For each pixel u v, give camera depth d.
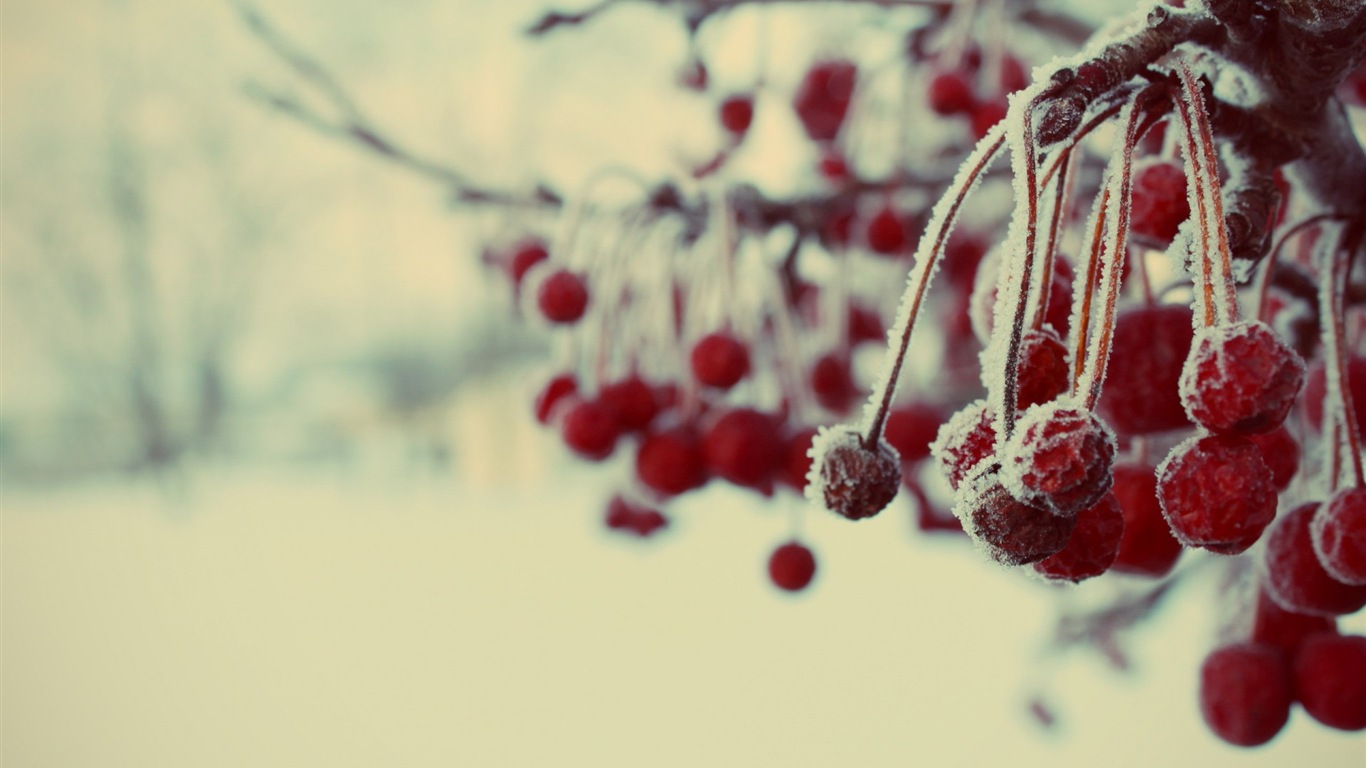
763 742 0.96
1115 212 0.22
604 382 0.37
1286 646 0.28
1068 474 0.21
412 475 2.00
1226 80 0.25
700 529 1.54
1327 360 0.26
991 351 0.24
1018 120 0.22
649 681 1.11
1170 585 0.54
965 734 0.92
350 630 1.36
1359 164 0.25
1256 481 0.22
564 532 1.64
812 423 0.37
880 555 1.30
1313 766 0.83
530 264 0.45
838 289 0.44
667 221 0.40
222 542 1.71
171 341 2.07
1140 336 0.25
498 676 1.18
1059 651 0.66
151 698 1.24
